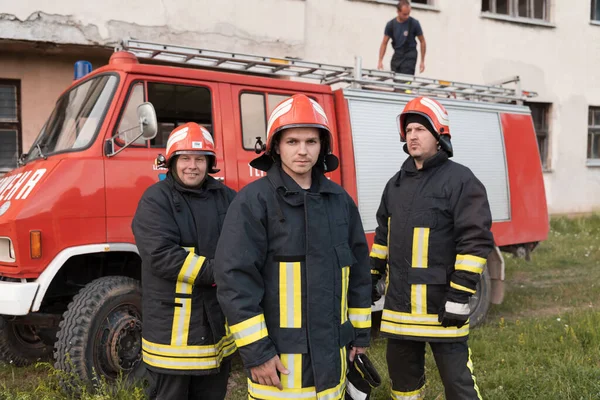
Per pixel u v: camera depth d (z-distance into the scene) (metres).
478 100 6.70
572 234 12.24
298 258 2.11
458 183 2.87
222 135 4.62
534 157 6.76
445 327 2.82
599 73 14.83
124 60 4.41
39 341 4.82
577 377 3.88
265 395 2.10
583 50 14.55
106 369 3.88
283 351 2.08
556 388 3.75
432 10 12.29
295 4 10.12
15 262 3.70
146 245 2.72
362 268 2.38
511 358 4.47
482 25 13.00
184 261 2.70
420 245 2.93
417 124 2.96
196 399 2.96
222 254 2.07
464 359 2.89
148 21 8.77
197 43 9.23
